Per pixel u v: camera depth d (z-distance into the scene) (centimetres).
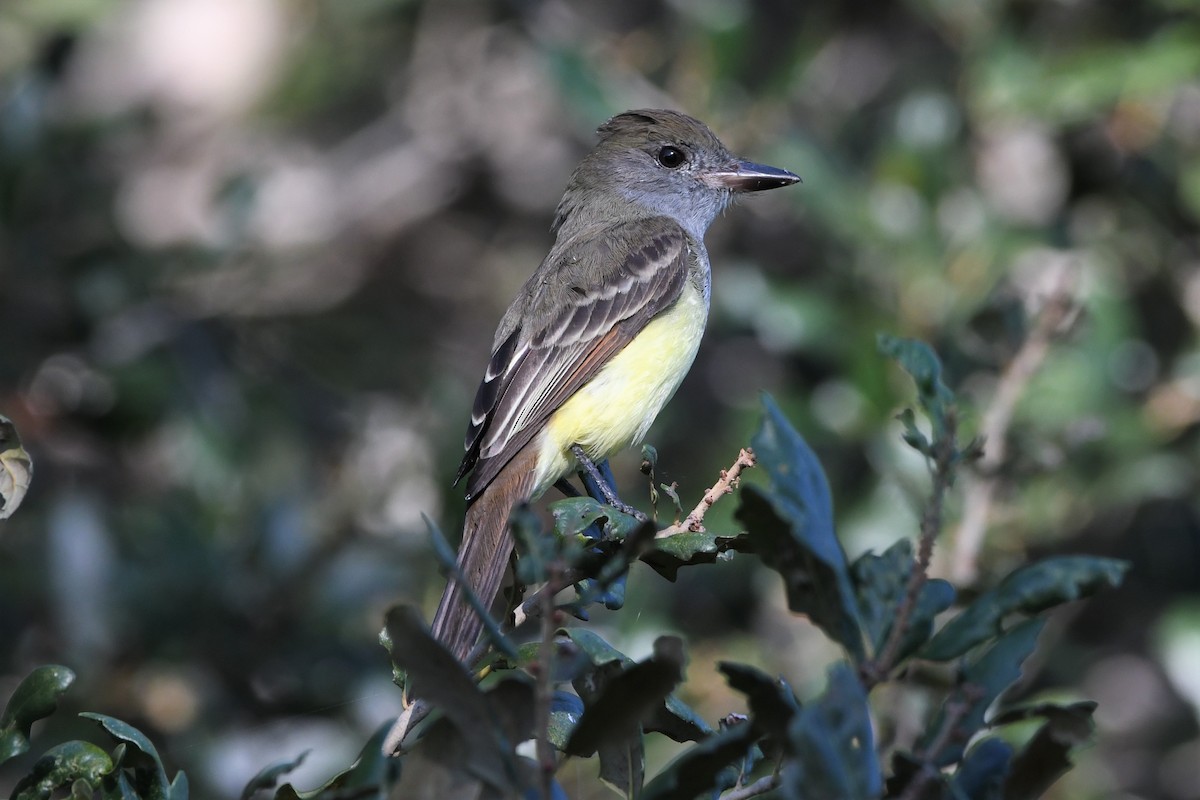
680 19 1335
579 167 1106
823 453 1144
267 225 1516
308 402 1370
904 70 1364
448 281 1669
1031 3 1198
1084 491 1105
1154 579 1237
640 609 1104
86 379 1235
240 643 1087
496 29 1698
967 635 380
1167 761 1258
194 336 1280
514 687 379
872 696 898
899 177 1168
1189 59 1127
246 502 1184
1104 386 1106
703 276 996
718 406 1359
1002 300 1109
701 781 378
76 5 1366
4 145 1263
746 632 1168
